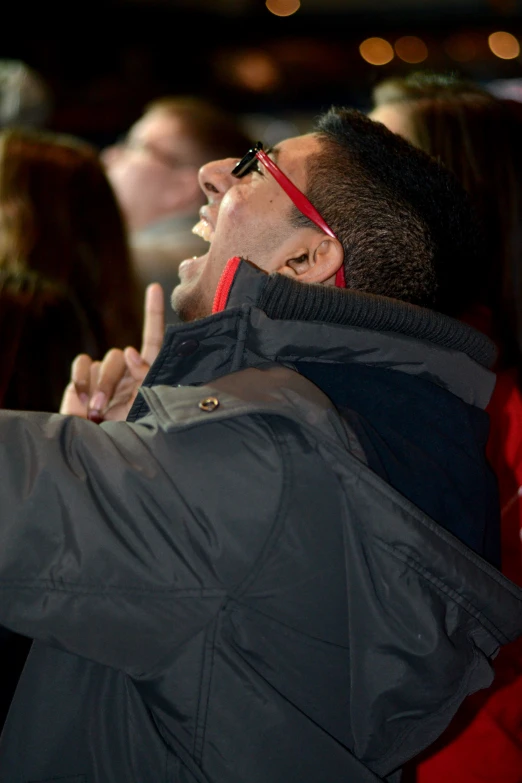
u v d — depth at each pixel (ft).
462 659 6.69
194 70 40.47
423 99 12.43
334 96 39.81
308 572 6.75
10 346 11.66
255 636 6.77
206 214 9.51
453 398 7.91
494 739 9.83
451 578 6.51
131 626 6.32
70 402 10.83
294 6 37.83
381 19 38.32
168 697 6.58
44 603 6.22
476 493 7.64
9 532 6.18
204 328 7.30
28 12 37.96
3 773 7.06
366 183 8.46
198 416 6.51
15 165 13.53
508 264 11.83
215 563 6.40
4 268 12.76
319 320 7.43
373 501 6.42
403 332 7.71
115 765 6.97
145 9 39.22
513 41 35.88
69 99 38.88
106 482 6.39
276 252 8.51
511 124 12.14
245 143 20.68
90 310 13.64
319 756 6.75
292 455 6.57
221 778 6.58
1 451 6.40
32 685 7.11
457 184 8.98
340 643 7.07
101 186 14.28
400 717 6.76
